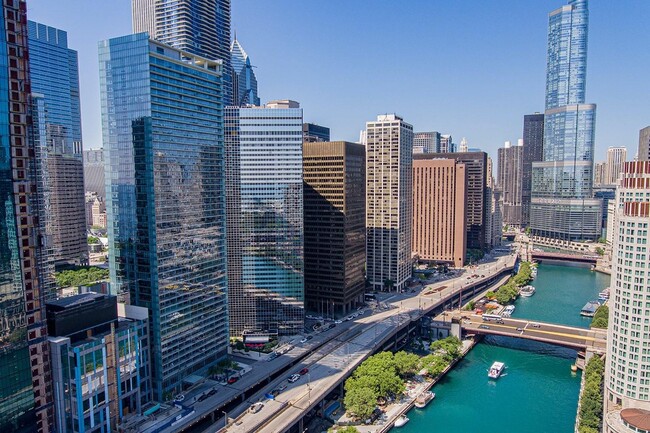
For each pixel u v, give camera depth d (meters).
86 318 196.12
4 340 161.88
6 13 161.12
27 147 169.50
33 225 173.38
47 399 183.50
